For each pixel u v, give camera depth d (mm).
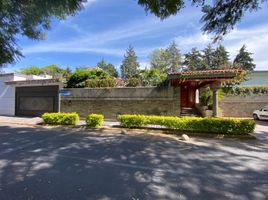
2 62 8227
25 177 4875
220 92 19453
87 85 17625
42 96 19562
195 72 12844
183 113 16828
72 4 5789
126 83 16578
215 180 4879
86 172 5270
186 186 4508
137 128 12094
